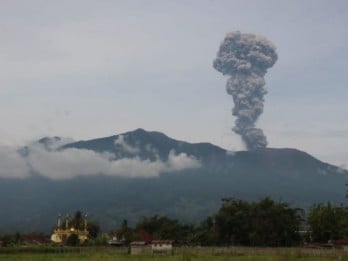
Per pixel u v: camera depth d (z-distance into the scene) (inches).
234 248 3715.6
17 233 6422.2
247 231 5265.8
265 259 2679.6
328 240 5339.6
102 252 3772.1
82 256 3134.8
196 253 3341.5
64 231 6747.1
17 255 3277.6
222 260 2689.5
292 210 5359.3
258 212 5270.7
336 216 5447.8
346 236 5246.1
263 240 5157.5
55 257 3038.9
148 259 2810.0
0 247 3964.1
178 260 2741.1
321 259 2736.2
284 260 2672.2
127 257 3004.4
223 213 5378.9
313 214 5536.4
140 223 6840.6
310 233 5565.9
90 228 7214.6
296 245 5152.6
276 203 5467.5
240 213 5285.4
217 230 5418.3
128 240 5807.1
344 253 2876.5
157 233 6250.0
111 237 6840.6
